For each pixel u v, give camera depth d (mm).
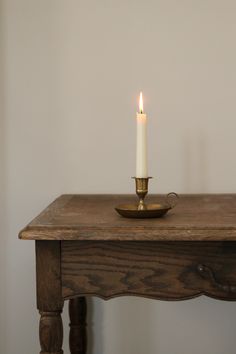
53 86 1750
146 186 1356
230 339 1811
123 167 1768
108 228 1195
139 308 1814
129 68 1739
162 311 1812
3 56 1745
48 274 1235
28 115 1761
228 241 1222
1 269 1812
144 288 1235
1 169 1780
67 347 1826
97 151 1767
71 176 1777
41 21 1735
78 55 1740
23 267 1811
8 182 1783
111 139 1762
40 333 1245
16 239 1800
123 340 1826
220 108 1742
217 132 1750
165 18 1725
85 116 1757
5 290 1818
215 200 1623
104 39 1734
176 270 1230
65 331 1831
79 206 1521
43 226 1207
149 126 1755
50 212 1407
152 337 1821
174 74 1737
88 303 1820
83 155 1770
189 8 1721
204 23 1723
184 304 1809
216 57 1729
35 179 1781
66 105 1755
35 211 1790
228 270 1229
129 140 1760
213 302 1804
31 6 1731
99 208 1483
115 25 1730
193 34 1726
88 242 1229
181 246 1227
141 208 1344
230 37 1724
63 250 1231
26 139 1769
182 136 1755
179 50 1731
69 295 1238
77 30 1734
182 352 1820
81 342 1763
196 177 1767
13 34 1738
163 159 1764
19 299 1820
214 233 1176
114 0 1725
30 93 1753
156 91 1742
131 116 1751
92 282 1236
